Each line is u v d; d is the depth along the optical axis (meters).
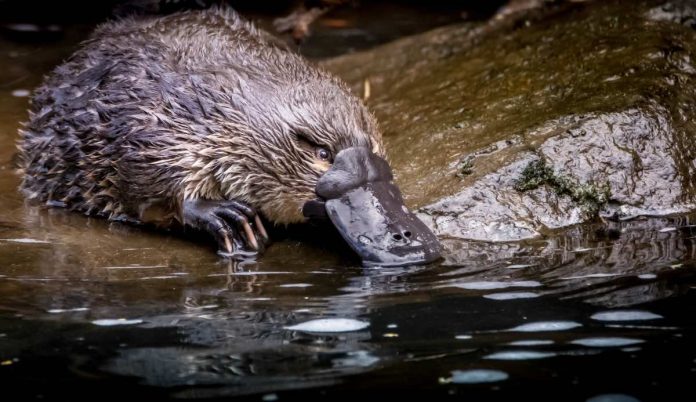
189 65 10.28
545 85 11.88
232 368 6.41
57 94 11.02
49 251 9.35
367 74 14.40
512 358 6.50
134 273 8.71
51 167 10.81
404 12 18.83
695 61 11.89
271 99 9.66
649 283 8.02
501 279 8.26
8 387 6.17
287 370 6.37
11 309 7.70
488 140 10.70
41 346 6.87
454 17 18.36
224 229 9.44
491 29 14.96
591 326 7.06
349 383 6.14
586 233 9.59
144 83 10.20
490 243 9.35
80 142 10.44
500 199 9.88
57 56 16.23
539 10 14.96
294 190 9.58
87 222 10.38
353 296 7.89
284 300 7.84
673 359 6.44
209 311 7.60
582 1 14.43
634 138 10.46
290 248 9.45
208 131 9.69
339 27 17.86
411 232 8.77
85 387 6.16
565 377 6.20
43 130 10.98
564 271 8.44
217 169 9.72
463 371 6.30
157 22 11.68
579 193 9.99
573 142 10.34
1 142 12.84
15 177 11.84
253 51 10.59
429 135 11.27
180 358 6.60
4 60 16.08
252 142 9.59
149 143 9.83
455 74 13.26
